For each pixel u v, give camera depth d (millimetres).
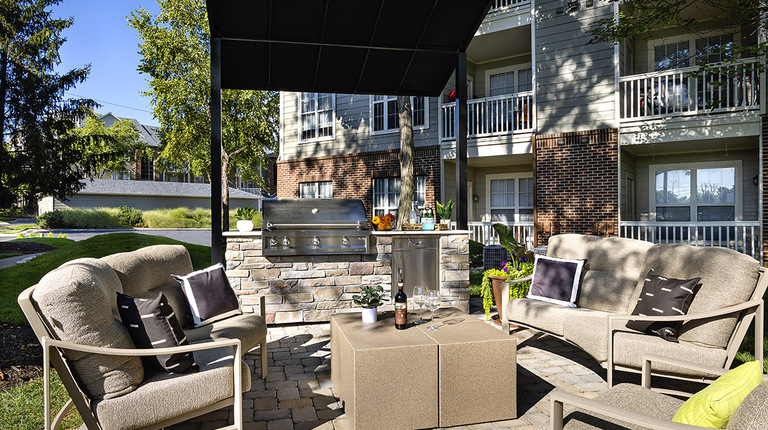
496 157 11320
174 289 3609
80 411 2139
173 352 2256
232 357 2609
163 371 2428
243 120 16016
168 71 15273
